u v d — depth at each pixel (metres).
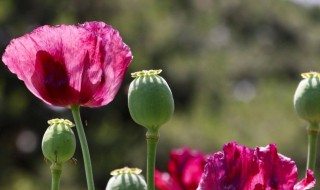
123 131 13.16
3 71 13.02
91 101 1.60
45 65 1.58
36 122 13.09
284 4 21.61
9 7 13.66
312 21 22.53
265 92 16.12
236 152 1.40
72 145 1.62
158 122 1.59
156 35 14.17
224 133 13.23
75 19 13.91
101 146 12.88
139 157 12.84
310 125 1.71
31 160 13.08
